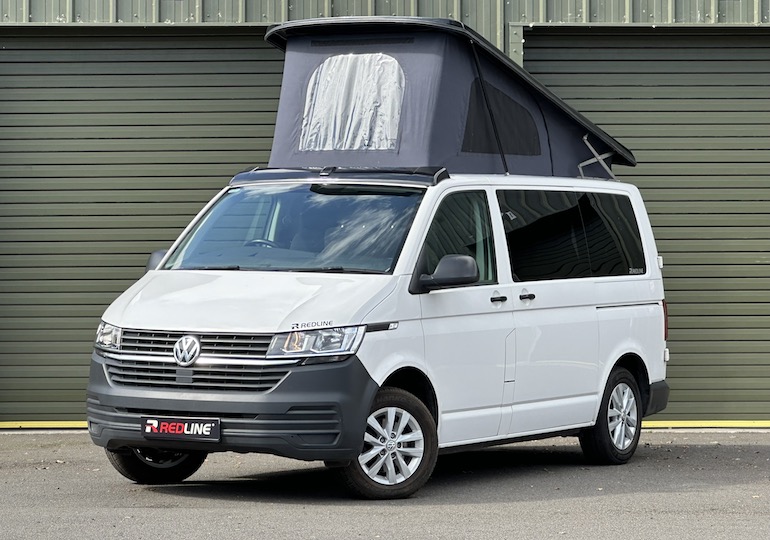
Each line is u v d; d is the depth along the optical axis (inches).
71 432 581.3
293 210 389.1
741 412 606.2
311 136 447.2
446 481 404.8
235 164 598.2
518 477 417.1
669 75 606.2
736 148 607.5
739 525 313.1
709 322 606.9
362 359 342.3
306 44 456.8
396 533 293.7
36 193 596.4
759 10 589.3
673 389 605.6
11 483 394.0
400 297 357.1
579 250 438.0
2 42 595.8
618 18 589.6
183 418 339.6
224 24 582.2
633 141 605.6
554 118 470.9
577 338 427.5
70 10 582.6
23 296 595.8
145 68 597.0
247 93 597.0
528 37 601.9
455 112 437.4
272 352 335.9
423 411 358.6
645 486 393.7
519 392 400.8
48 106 596.7
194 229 399.9
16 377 595.8
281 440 334.3
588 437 446.6
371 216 379.2
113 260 597.3
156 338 346.3
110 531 293.6
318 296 349.4
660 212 607.5
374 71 442.0
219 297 354.6
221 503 345.4
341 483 349.1
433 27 433.1
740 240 607.5
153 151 597.9
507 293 397.1
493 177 411.8
